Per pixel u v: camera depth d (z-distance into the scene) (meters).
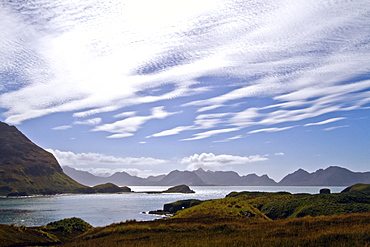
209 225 45.44
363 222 37.66
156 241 35.94
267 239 31.48
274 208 76.12
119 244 35.34
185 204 129.12
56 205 192.88
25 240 49.56
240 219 52.25
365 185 129.75
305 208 67.00
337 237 29.05
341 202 69.81
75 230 62.59
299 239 30.00
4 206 183.62
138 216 117.56
